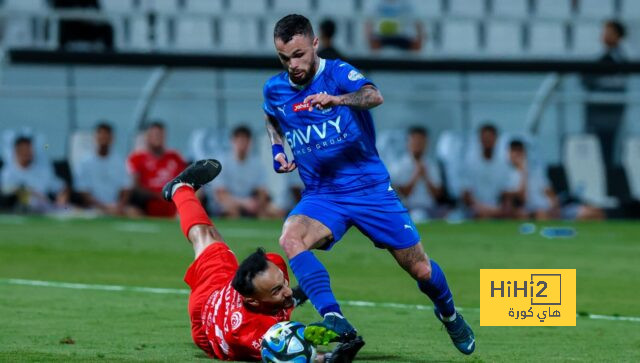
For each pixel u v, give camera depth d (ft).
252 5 226.99
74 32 193.06
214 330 65.31
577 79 215.72
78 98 210.59
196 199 73.92
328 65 67.26
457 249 143.54
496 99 197.88
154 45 195.72
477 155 194.08
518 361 68.23
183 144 211.41
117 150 211.82
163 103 210.79
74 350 69.56
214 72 209.97
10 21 198.70
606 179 203.10
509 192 195.42
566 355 70.85
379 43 213.05
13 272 114.73
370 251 139.03
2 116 207.92
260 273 62.28
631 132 211.00
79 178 185.16
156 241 146.92
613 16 236.02
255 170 187.83
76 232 157.89
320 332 59.72
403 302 95.50
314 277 63.82
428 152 214.28
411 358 68.74
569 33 245.65
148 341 73.82
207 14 196.85
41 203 185.98
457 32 246.88
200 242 71.26
